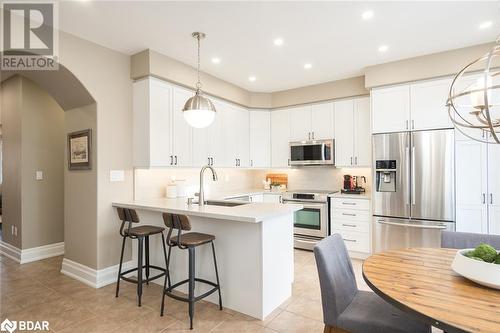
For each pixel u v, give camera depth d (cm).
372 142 377
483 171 313
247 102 492
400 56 348
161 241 310
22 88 387
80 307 255
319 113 467
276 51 333
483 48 313
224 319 237
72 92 315
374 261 170
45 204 406
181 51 330
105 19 259
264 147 509
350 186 450
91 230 310
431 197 336
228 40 304
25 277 327
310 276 331
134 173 347
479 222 315
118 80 329
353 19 262
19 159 388
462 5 241
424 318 107
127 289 296
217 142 432
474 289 129
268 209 261
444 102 334
